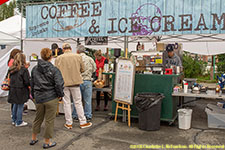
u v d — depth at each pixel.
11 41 8.14
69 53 4.48
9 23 9.17
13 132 4.25
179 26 4.80
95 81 5.64
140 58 5.12
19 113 4.56
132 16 5.19
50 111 3.34
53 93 3.34
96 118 5.42
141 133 4.28
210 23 4.56
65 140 3.85
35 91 3.32
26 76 4.40
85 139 3.92
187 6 4.72
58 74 3.33
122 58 4.89
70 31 5.85
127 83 4.79
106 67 5.64
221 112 4.68
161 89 4.78
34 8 6.23
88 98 5.05
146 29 5.07
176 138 4.00
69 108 4.53
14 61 4.37
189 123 4.60
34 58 6.07
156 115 4.44
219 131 4.44
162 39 8.33
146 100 4.37
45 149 3.43
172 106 4.72
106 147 3.55
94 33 5.59
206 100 8.57
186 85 4.78
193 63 14.62
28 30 6.34
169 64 5.95
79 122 5.01
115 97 4.97
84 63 4.90
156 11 4.97
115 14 5.35
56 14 5.98
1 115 5.68
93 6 5.57
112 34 5.40
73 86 4.44
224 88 4.71
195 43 9.23
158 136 4.10
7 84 4.66
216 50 9.98
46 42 8.75
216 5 4.51
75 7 5.77
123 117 5.07
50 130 3.38
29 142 3.72
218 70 13.20
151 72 4.98
